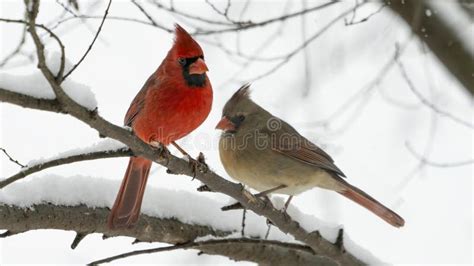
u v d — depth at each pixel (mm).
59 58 5484
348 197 9859
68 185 7434
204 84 8203
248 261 8672
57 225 7176
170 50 8242
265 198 7773
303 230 7832
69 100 5465
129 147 6234
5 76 5355
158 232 7918
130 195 7582
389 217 9438
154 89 8117
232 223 8555
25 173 5969
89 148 6262
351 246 8500
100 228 7461
